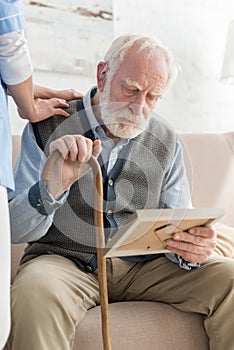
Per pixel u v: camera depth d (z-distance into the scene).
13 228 1.61
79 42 2.62
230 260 1.71
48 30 2.54
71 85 2.64
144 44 1.70
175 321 1.63
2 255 1.15
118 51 1.71
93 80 2.68
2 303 1.14
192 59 3.01
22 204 1.58
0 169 1.29
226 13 3.09
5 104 1.38
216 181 2.49
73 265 1.69
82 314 1.56
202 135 2.57
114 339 1.54
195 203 2.43
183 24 2.97
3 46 1.41
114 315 1.59
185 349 1.62
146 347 1.57
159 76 1.69
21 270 1.64
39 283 1.49
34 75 2.54
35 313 1.42
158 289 1.74
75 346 1.51
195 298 1.65
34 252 1.75
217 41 3.08
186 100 3.01
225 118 3.13
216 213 1.52
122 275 1.78
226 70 2.92
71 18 2.59
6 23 1.38
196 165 2.47
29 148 1.74
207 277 1.66
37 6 2.50
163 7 2.90
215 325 1.63
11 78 1.47
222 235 2.13
